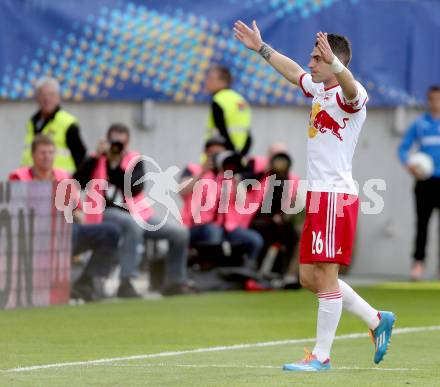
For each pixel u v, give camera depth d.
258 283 49.25
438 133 55.81
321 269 26.86
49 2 52.41
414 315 40.69
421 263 56.44
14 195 40.75
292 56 57.34
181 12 55.38
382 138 61.50
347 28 59.00
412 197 61.66
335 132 26.62
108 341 32.66
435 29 60.66
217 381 24.64
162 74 55.09
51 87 45.16
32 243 41.59
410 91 60.44
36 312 40.09
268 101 58.00
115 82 54.06
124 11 54.12
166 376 25.50
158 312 40.69
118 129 44.50
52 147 42.31
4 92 51.66
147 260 49.56
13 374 25.83
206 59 56.00
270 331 35.56
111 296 45.72
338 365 27.73
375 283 55.25
